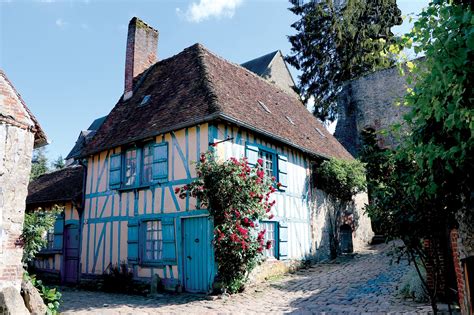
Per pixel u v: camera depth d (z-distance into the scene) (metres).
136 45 14.23
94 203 11.96
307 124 15.70
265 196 9.62
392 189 4.96
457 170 3.06
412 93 3.46
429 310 5.72
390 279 8.76
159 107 11.38
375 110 20.94
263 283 9.62
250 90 13.05
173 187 9.77
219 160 9.15
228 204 8.52
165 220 9.78
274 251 10.83
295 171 12.33
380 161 6.16
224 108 9.46
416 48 2.94
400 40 3.38
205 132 9.34
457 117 2.56
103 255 11.21
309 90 25.81
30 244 7.46
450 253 6.21
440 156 2.93
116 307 7.75
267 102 13.51
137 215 10.55
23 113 6.92
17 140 6.69
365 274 9.77
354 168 13.51
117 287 10.34
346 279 9.38
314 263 12.40
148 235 10.40
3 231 6.20
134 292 9.87
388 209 4.85
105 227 11.38
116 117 13.11
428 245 5.28
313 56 25.56
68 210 12.78
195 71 11.62
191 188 8.84
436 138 3.00
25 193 6.68
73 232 12.56
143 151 10.93
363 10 24.30
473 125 2.37
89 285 11.20
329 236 13.66
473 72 2.43
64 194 13.05
